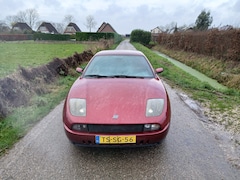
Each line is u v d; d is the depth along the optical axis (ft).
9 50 64.59
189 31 66.80
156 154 8.73
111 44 92.68
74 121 8.04
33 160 8.28
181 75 29.76
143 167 7.87
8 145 9.36
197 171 7.59
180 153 8.78
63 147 9.28
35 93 16.52
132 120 7.84
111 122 7.79
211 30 44.62
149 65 12.25
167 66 39.34
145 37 141.90
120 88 9.40
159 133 8.00
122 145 7.93
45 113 13.33
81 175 7.42
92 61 12.53
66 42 114.21
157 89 9.49
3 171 7.59
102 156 8.61
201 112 13.75
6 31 170.81
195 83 23.63
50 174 7.46
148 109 8.24
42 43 108.37
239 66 32.40
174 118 12.64
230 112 13.66
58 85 20.79
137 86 9.64
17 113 12.92
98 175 7.42
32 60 38.96
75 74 26.35
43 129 11.06
